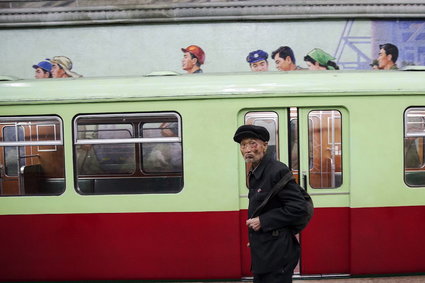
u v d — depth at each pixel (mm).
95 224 3875
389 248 3881
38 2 7695
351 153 3846
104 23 7703
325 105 3850
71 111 3865
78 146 3900
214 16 7648
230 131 3834
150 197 3855
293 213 2297
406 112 3883
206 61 7797
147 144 3920
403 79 3887
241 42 7754
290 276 2395
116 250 3881
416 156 3936
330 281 3854
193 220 3852
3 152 3951
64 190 3900
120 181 3939
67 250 3891
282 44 7746
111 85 3900
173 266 3879
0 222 3908
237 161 3828
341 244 3922
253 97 3830
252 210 2441
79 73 7832
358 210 3848
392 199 3865
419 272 3922
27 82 3967
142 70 7824
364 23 7703
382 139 3857
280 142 3883
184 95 3828
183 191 3850
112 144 3914
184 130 3836
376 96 3852
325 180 3922
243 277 3934
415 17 7652
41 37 7770
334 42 7734
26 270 3922
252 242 2439
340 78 3891
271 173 2381
